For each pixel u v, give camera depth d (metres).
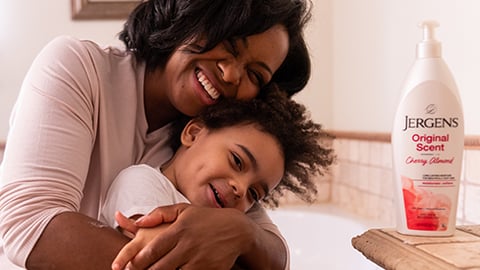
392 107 1.54
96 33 1.93
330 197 2.00
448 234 0.68
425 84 0.67
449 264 0.55
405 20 1.47
